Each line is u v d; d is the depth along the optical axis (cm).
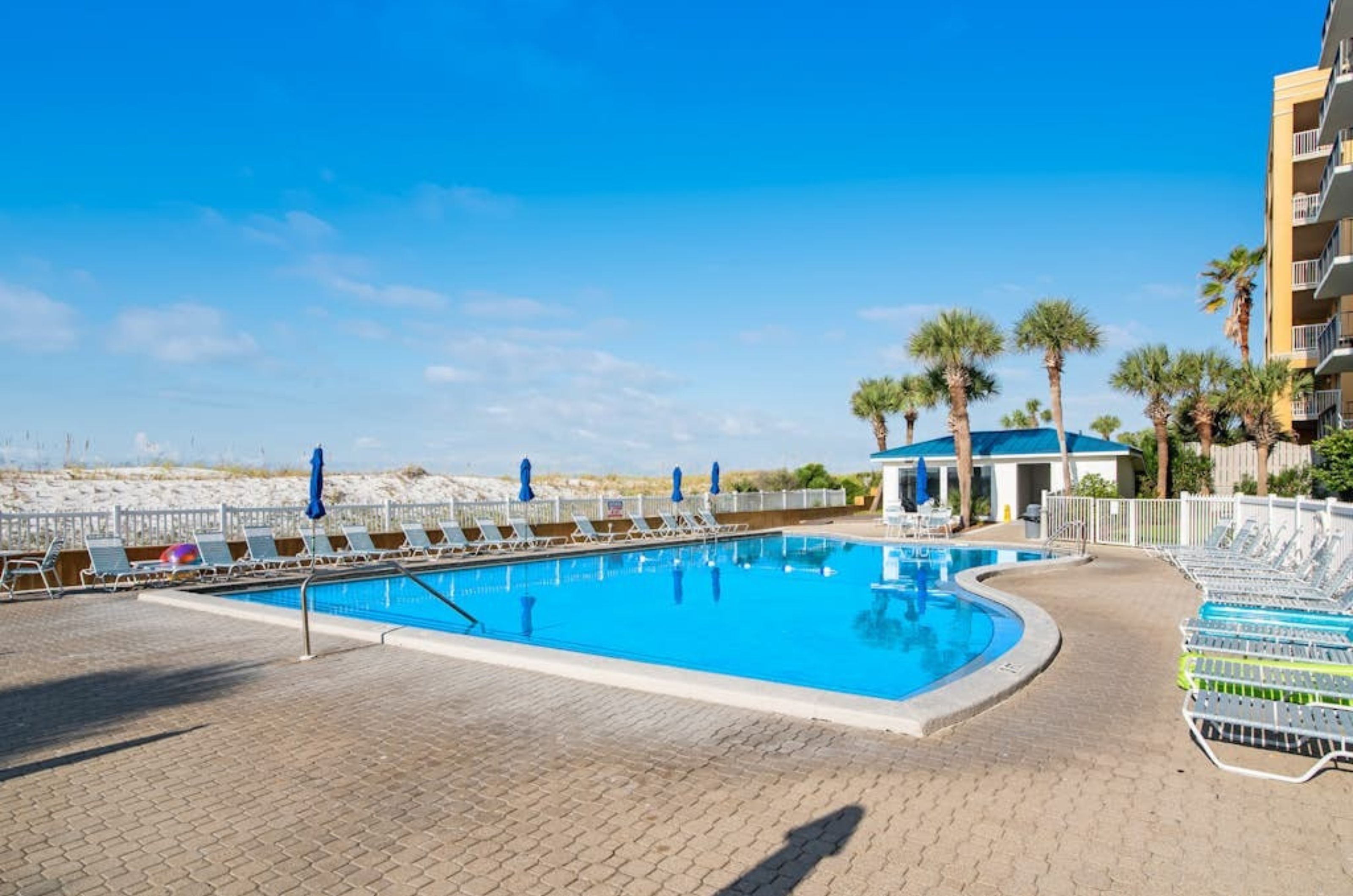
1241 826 425
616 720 616
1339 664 610
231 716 630
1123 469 3042
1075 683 725
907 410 4050
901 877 373
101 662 821
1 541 1371
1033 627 929
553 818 440
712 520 2677
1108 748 548
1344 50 2159
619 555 2178
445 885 369
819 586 1644
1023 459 3023
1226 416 3033
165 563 1440
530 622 1258
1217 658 629
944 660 984
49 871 384
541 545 2202
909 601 1438
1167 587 1370
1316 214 2520
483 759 532
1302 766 509
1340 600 908
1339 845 402
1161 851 398
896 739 569
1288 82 3109
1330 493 2041
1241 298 3812
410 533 1870
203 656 848
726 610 1357
